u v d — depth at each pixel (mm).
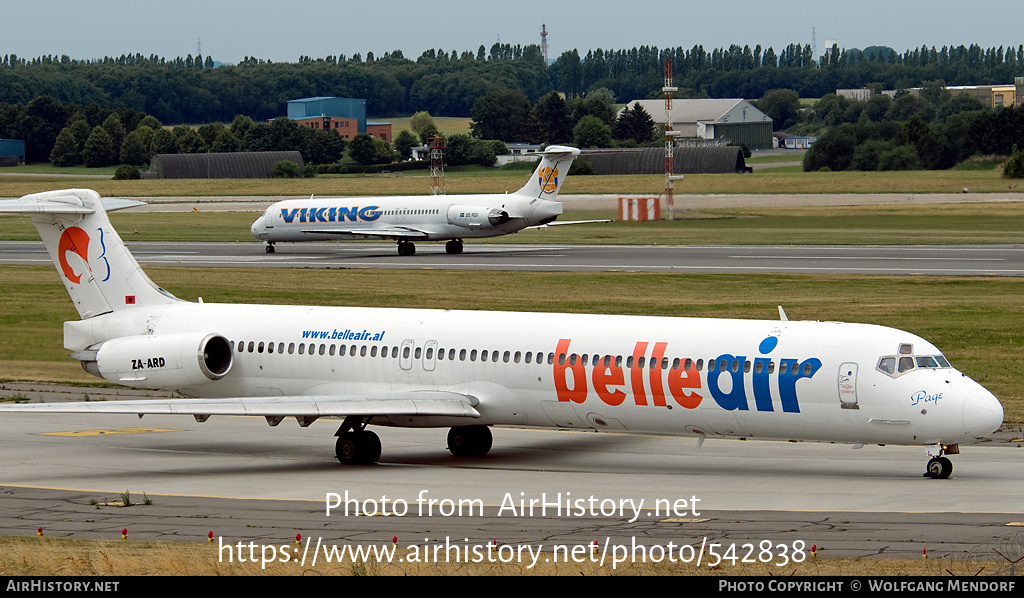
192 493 57750
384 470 64438
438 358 68062
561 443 72750
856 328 59406
